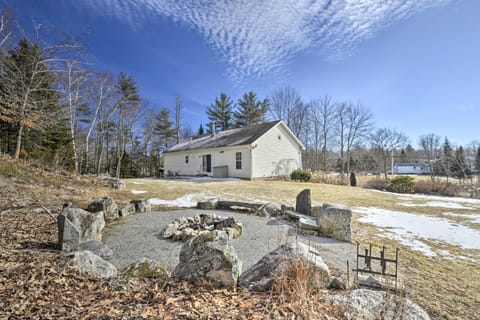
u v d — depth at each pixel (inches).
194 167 834.2
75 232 146.0
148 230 213.6
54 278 97.4
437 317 95.4
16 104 397.7
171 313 76.7
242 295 90.4
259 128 731.4
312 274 99.0
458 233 226.8
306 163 1261.1
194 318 73.9
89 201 300.7
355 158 1480.1
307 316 74.6
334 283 103.7
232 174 700.0
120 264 144.6
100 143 1016.2
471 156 1365.7
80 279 99.4
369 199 414.0
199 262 102.9
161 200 359.9
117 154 979.9
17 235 162.6
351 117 1259.8
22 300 81.5
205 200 311.4
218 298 87.9
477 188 561.9
